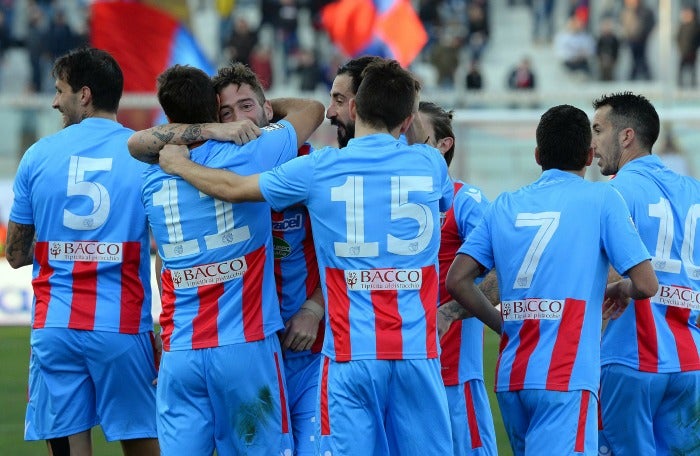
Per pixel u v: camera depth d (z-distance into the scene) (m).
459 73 77.94
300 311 18.89
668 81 73.50
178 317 18.17
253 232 18.03
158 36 58.81
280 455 18.30
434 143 20.53
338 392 17.20
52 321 20.22
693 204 19.55
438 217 17.58
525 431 18.25
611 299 18.84
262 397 18.09
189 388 18.11
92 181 20.12
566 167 18.30
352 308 17.23
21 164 20.53
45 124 55.34
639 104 19.92
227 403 18.09
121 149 20.31
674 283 19.23
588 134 18.28
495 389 18.25
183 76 18.27
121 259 20.19
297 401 19.23
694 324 19.48
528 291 17.84
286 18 82.56
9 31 84.06
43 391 20.50
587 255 17.72
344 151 17.39
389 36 66.56
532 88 76.75
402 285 17.20
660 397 19.30
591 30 87.94
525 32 92.94
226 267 17.97
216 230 17.92
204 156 17.97
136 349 20.42
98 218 20.11
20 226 20.69
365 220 17.22
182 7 62.09
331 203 17.25
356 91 18.66
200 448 18.19
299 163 17.30
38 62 78.06
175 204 18.02
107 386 20.42
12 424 29.83
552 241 17.77
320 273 17.67
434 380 17.31
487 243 18.39
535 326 17.77
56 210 20.16
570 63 84.00
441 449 17.36
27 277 47.38
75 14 87.88
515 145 53.25
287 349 19.00
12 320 47.50
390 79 17.47
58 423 20.44
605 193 17.94
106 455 26.98
